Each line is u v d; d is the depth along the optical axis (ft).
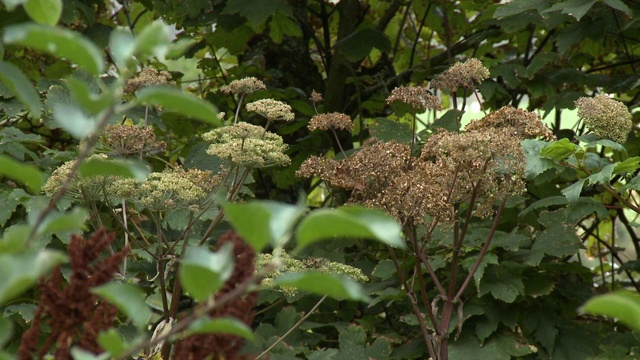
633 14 18.61
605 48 22.18
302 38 23.18
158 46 4.68
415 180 12.86
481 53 22.06
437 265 16.44
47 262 4.02
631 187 14.25
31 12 5.55
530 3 17.13
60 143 20.20
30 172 4.97
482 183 12.89
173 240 17.10
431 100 13.91
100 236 6.42
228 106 22.47
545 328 16.78
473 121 13.96
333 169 13.92
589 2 16.02
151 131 13.70
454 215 13.10
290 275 4.42
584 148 14.56
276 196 22.33
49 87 16.56
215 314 6.27
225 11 19.33
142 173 5.02
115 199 15.42
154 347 11.89
